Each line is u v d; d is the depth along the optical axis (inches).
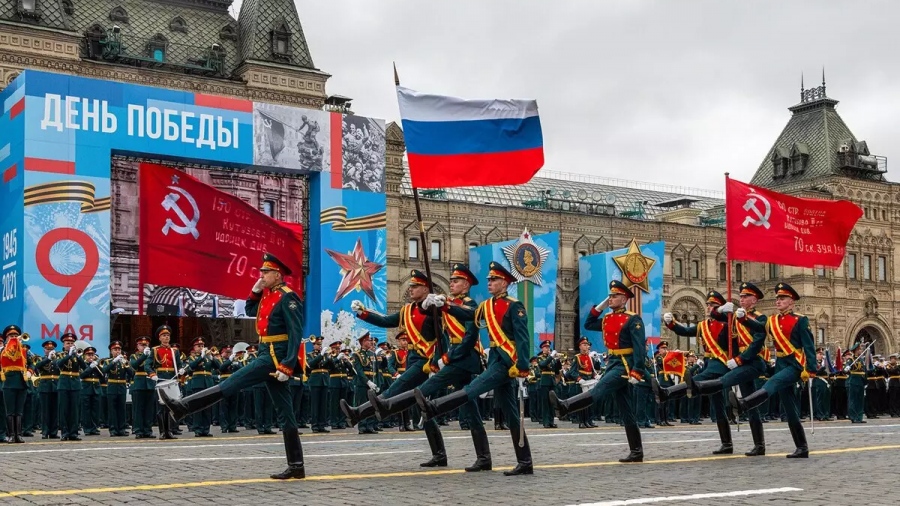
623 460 796.6
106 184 2089.1
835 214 1071.6
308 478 665.0
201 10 2861.7
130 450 928.9
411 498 569.0
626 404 795.4
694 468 745.6
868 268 3865.7
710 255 3715.6
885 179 3996.1
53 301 2017.7
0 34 2384.4
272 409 1352.1
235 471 716.7
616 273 3206.2
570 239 3393.2
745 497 581.6
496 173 790.5
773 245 1039.0
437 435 754.2
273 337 642.8
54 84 2052.2
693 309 3668.8
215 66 2726.4
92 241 2066.9
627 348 794.2
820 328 3703.3
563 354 1733.5
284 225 2052.2
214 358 1379.2
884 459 826.2
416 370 746.2
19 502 547.8
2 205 2122.3
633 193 4099.4
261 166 2281.0
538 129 805.9
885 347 3890.3
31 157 2016.5
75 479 663.8
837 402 1854.1
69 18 2632.9
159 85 2615.7
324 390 1387.8
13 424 1149.7
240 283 1987.0
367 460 807.7
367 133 2440.9
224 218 1979.6
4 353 1134.4
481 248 3078.2
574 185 3895.2
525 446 697.0
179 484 630.5
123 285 2338.8
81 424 1457.9
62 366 1247.5
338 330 2345.0
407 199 3070.9
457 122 789.2
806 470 734.5
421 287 745.6
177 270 1934.1
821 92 3912.4
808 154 3848.4
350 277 2378.2
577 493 593.6
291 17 2839.6
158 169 1929.1
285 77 2778.1
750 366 840.3
